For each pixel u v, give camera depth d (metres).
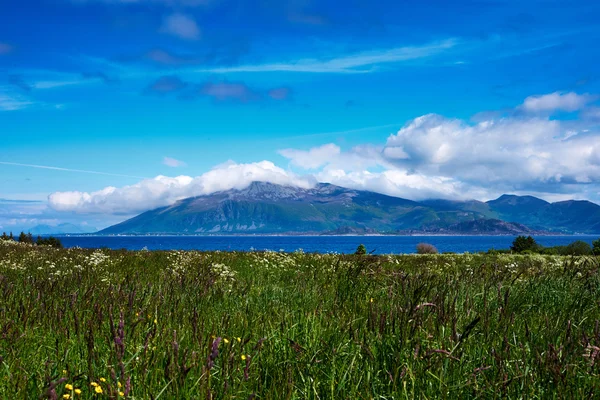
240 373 4.31
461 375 4.39
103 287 8.48
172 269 12.72
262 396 4.13
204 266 12.39
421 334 5.13
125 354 4.68
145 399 3.82
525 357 4.61
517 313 6.75
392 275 8.98
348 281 8.98
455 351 4.66
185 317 6.14
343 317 6.04
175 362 3.99
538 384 4.18
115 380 3.61
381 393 4.22
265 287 9.15
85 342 4.92
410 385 4.21
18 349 4.78
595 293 8.14
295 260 17.50
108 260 15.29
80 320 5.80
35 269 12.99
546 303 7.71
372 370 4.36
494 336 5.37
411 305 5.54
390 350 4.73
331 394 4.12
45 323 5.70
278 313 6.50
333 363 4.39
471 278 9.23
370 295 7.99
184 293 7.86
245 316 6.18
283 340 5.12
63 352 4.70
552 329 5.44
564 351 4.62
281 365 4.61
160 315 6.07
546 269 11.13
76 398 3.83
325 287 8.98
